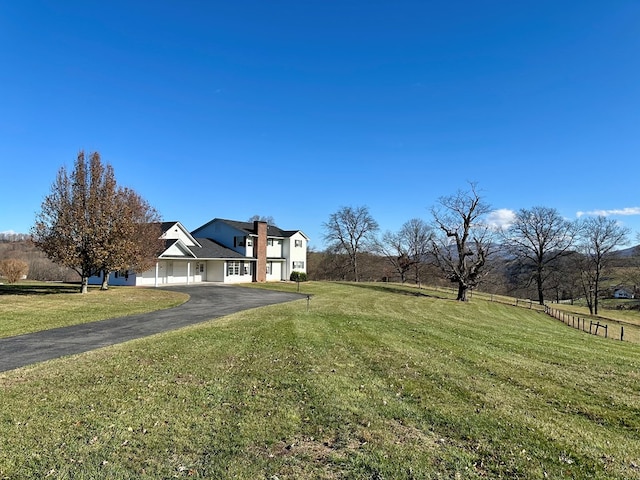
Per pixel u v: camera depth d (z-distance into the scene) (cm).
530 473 436
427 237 6178
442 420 580
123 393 657
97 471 424
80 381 716
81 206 2483
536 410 636
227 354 958
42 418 551
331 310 2070
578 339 1709
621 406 671
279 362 895
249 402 633
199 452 471
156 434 512
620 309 5350
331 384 732
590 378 860
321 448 487
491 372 866
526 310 3809
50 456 451
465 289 3928
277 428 539
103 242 2573
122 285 3534
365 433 530
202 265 4238
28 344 1103
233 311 1955
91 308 1939
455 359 981
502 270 5591
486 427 557
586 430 559
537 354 1129
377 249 6544
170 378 748
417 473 432
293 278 4866
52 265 4706
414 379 788
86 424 535
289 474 427
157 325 1475
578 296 5341
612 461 468
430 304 3222
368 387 725
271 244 4978
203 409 599
